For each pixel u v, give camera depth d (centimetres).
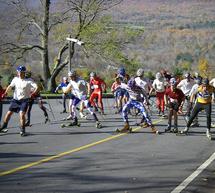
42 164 912
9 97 2798
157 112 2231
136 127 1570
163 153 1058
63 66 4384
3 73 4288
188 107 1616
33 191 707
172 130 1473
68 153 1039
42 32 4300
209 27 14350
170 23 14350
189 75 1786
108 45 4253
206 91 1352
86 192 707
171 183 773
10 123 1706
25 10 4256
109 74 4872
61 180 780
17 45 4259
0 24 4209
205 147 1161
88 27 4209
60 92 4191
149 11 15612
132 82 1414
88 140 1252
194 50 10744
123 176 816
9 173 828
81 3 4212
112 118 1914
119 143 1205
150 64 8669
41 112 2219
